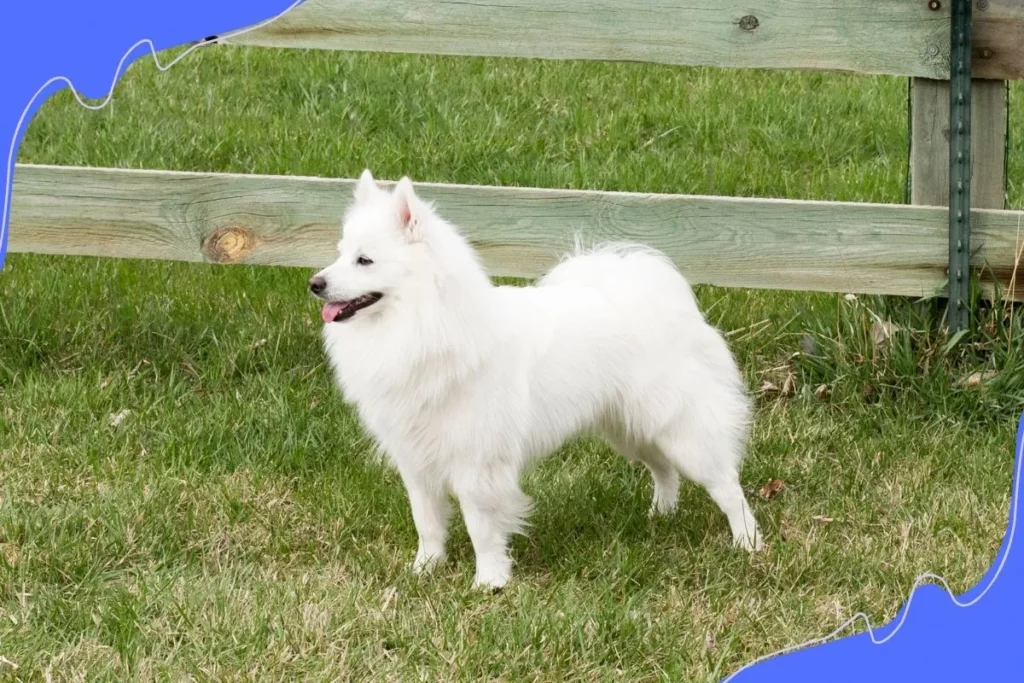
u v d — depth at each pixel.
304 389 7.95
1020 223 7.50
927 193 7.71
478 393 5.64
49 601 5.66
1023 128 11.59
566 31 7.63
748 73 13.14
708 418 6.12
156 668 5.26
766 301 8.84
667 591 5.99
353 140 11.24
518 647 5.40
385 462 7.12
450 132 11.48
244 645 5.37
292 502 6.80
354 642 5.51
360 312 5.55
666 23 7.55
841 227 7.67
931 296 7.71
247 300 9.01
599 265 6.24
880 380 7.76
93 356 8.29
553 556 6.32
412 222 5.46
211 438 7.29
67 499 6.67
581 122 11.74
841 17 7.43
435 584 5.94
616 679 5.30
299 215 8.02
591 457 7.36
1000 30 7.34
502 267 7.95
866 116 11.98
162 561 6.10
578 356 5.90
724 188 10.45
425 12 7.66
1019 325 7.63
